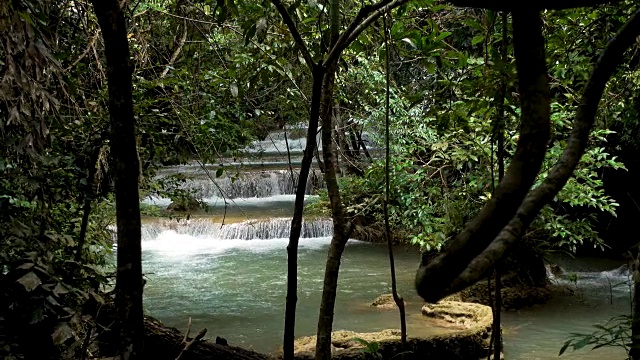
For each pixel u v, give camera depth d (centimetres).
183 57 543
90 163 373
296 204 215
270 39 419
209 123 455
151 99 414
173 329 427
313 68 200
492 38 318
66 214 418
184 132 446
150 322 427
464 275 57
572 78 374
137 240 158
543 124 65
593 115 76
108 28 153
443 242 559
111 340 365
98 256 454
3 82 286
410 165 584
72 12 474
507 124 353
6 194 322
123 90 155
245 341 665
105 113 379
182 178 495
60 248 380
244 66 398
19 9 288
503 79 266
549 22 355
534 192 65
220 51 526
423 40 292
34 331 311
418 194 578
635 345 236
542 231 572
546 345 621
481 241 60
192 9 529
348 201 658
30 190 334
